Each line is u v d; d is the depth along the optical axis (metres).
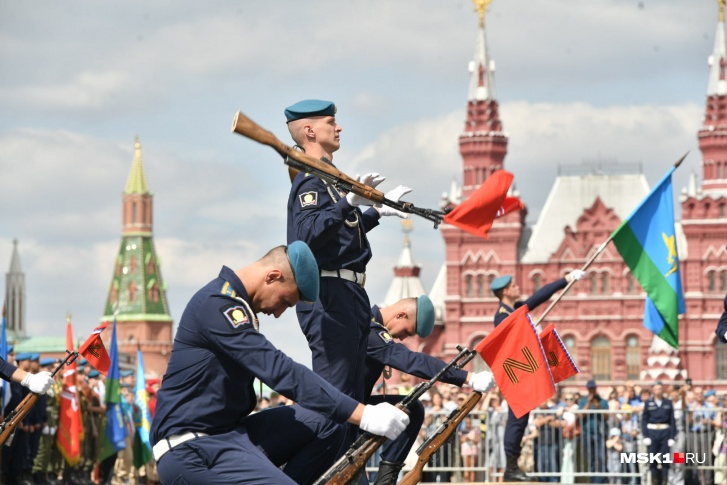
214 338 21.72
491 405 68.44
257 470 21.67
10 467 59.81
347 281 26.83
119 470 78.44
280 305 22.41
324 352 26.64
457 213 27.94
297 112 27.41
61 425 64.81
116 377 71.06
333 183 25.28
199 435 21.89
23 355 60.16
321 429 24.30
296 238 26.34
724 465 63.56
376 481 29.30
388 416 21.69
